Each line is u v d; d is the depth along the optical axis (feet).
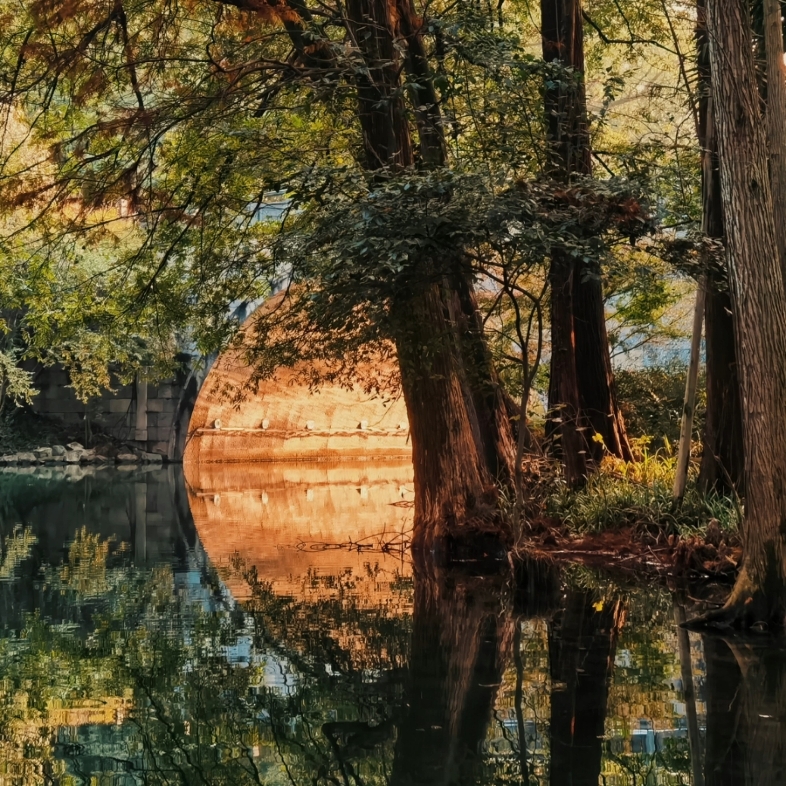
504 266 36.94
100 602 35.27
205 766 18.49
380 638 29.19
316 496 83.05
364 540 53.26
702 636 29.25
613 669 25.18
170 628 30.76
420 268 35.55
